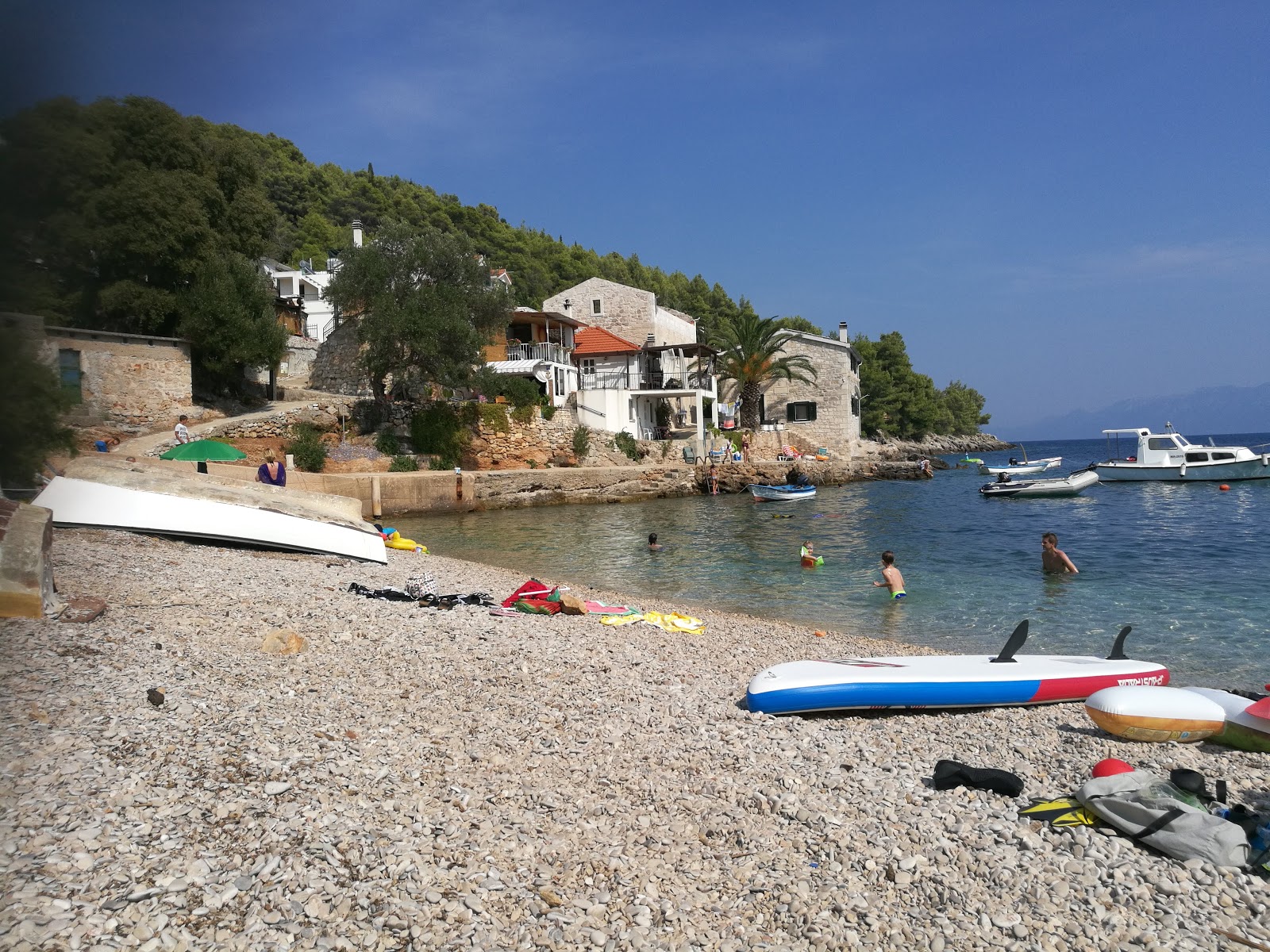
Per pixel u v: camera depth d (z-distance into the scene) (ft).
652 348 176.24
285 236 217.36
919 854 15.10
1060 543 77.15
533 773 18.38
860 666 26.61
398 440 123.95
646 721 22.65
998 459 305.32
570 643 32.14
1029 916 13.19
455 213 357.00
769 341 194.49
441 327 120.47
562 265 365.20
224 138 112.78
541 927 12.37
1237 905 13.43
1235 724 21.81
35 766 15.03
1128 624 43.01
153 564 38.40
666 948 12.11
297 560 49.80
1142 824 15.75
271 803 14.96
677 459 167.43
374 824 14.84
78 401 48.98
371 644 28.12
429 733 20.10
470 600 39.42
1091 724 24.38
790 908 13.30
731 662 31.83
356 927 11.80
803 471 167.84
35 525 26.78
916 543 78.48
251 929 11.39
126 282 94.38
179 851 13.00
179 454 58.18
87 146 65.57
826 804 17.39
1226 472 143.43
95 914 11.13
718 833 15.93
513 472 123.44
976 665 27.45
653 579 59.16
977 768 18.80
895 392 305.53
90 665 20.97
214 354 104.53
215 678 21.79
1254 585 53.16
